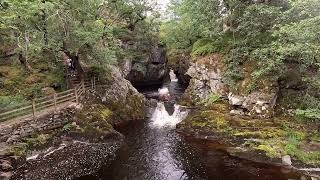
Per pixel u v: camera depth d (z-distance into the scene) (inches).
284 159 711.7
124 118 1091.3
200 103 1076.5
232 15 1026.1
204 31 1054.4
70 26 910.4
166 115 1127.0
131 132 981.8
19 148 735.7
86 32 890.7
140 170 715.4
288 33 729.6
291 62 913.5
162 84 1793.8
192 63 1178.0
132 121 1092.5
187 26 1407.5
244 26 936.3
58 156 772.6
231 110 941.2
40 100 925.8
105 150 832.9
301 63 857.5
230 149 805.2
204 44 1193.4
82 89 1042.1
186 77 1567.4
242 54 981.8
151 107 1216.8
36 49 906.7
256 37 964.6
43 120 838.5
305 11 693.3
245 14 924.6
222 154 788.6
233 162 743.1
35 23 888.3
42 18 892.0
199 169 716.0
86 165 737.6
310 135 782.5
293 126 823.1
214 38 1152.2
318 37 695.1
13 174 668.1
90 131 879.7
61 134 852.0
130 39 1576.0
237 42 989.2
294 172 674.2
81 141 860.6
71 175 682.8
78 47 929.5
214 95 1021.2
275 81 901.8
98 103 1053.8
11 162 687.1
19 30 914.7
